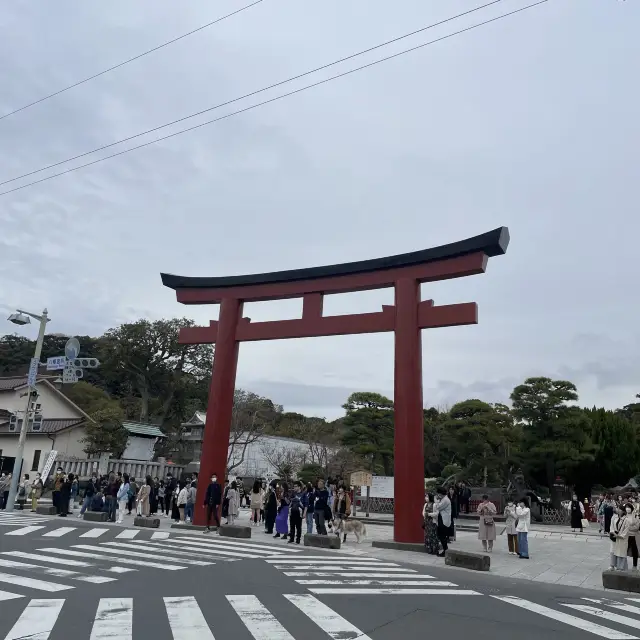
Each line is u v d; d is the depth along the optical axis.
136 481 28.16
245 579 10.23
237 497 21.34
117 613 7.34
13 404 42.75
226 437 20.59
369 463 43.09
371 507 36.56
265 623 7.03
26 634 6.32
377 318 18.36
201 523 19.77
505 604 8.98
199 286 22.31
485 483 40.69
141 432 39.38
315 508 18.00
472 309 16.78
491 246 16.33
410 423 16.91
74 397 51.78
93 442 36.91
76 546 13.77
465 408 37.81
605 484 40.03
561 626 7.63
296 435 56.66
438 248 17.33
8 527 17.44
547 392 35.38
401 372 17.33
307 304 19.98
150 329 51.50
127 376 53.84
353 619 7.40
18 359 64.31
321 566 12.32
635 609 9.36
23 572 10.10
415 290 17.91
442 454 42.22
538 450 34.19
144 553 13.11
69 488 23.77
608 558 17.08
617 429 38.81
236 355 21.25
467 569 13.33
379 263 18.53
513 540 17.28
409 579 11.05
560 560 16.23
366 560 13.88
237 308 21.58
